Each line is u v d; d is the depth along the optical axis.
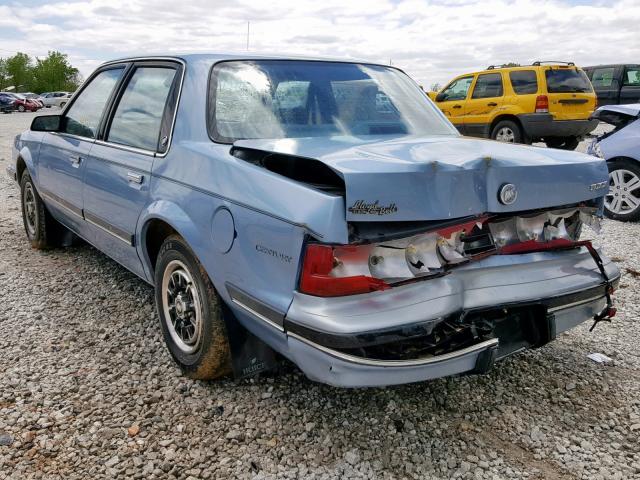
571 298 2.67
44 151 4.79
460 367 2.40
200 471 2.46
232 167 2.65
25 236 5.89
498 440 2.70
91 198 3.97
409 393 3.05
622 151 6.95
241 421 2.79
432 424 2.80
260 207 2.42
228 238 2.60
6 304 4.12
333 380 2.27
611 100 16.81
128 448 2.59
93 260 5.11
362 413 2.87
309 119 3.15
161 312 3.29
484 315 2.49
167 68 3.47
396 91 3.60
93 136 4.06
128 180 3.42
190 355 3.08
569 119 11.97
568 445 2.67
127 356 3.40
